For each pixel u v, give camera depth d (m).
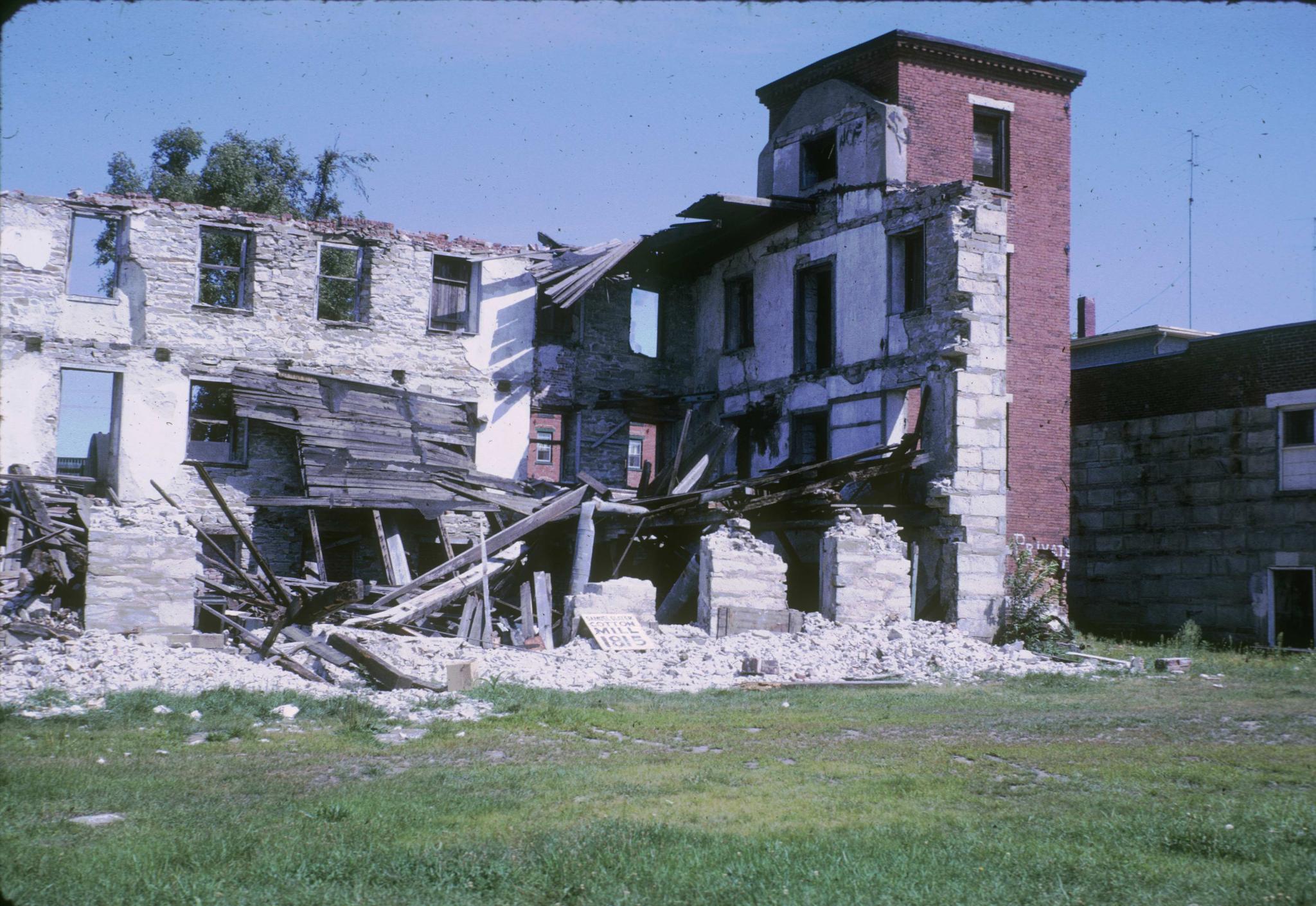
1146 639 27.84
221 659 14.88
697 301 31.28
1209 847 6.89
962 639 19.84
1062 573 26.81
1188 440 27.55
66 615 16.81
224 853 6.71
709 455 25.53
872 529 20.95
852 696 14.86
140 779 8.86
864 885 6.10
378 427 25.72
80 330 23.80
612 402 29.47
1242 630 26.00
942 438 22.53
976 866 6.49
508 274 28.34
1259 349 26.31
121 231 24.53
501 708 12.91
